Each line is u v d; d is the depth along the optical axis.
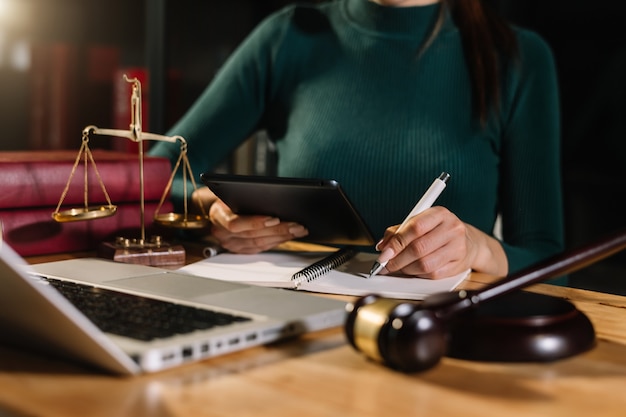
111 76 2.22
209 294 0.86
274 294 0.87
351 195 1.60
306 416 0.58
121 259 1.14
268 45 1.74
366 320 0.69
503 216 1.63
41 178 1.19
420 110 1.60
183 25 2.08
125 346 0.67
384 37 1.65
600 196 2.68
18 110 2.19
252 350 0.74
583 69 2.67
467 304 0.71
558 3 2.64
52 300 0.61
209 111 1.73
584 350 0.75
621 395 0.64
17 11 2.18
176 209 1.46
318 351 0.74
